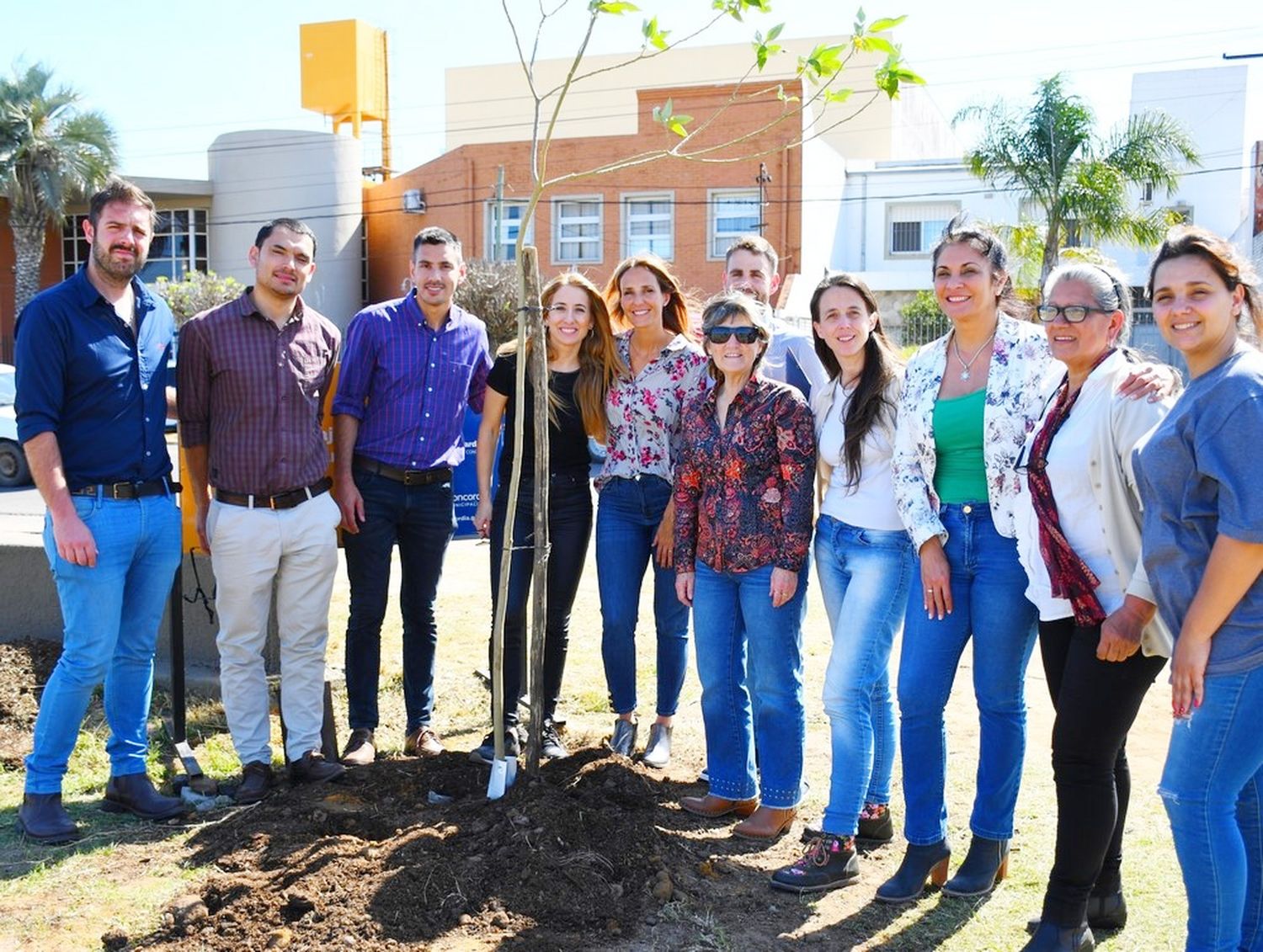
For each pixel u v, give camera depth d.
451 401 5.34
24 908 3.83
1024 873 4.18
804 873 4.04
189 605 6.42
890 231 32.97
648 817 4.49
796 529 4.24
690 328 5.30
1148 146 23.88
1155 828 4.57
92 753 5.30
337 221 34.88
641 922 3.77
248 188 34.97
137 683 4.66
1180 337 3.10
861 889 4.09
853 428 4.12
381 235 35.34
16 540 6.63
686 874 4.09
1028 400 3.71
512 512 4.49
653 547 5.24
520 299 4.39
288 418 4.76
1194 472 3.09
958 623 3.91
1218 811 3.10
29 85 33.62
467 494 6.80
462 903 3.76
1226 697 3.04
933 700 3.94
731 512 4.33
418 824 4.36
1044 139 23.58
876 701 4.44
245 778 4.83
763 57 3.96
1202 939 3.16
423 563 5.38
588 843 4.08
